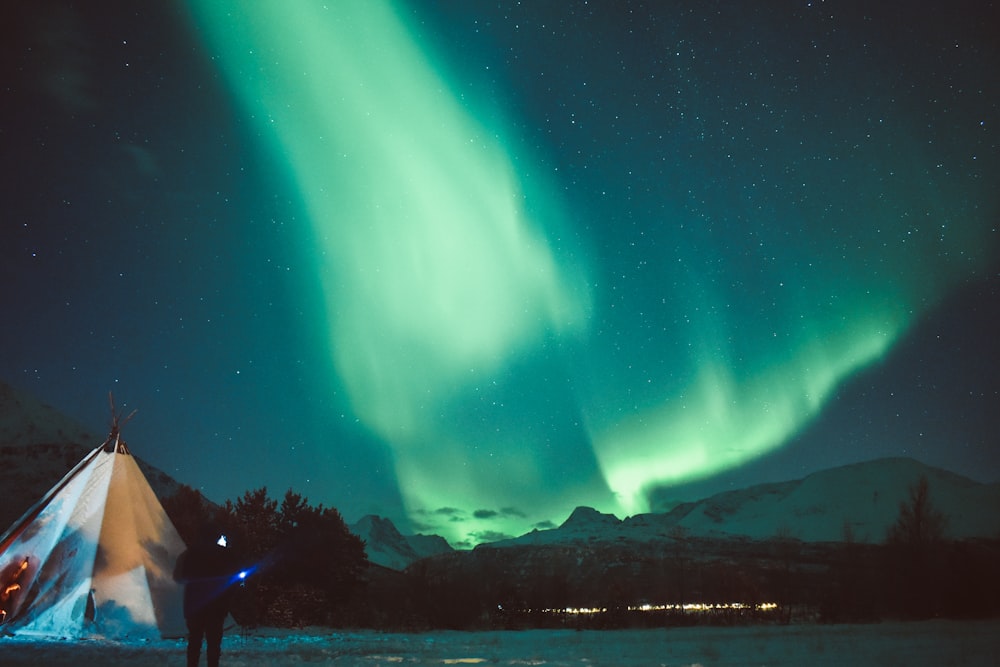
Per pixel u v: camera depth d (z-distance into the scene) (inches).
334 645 759.7
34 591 818.8
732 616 1475.1
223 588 393.7
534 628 1407.5
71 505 881.5
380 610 1419.8
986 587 1549.0
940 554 1642.5
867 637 811.4
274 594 1234.6
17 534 859.4
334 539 1441.9
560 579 1604.3
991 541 2245.3
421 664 528.1
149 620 831.7
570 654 627.5
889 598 1584.6
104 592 824.3
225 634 933.8
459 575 1566.2
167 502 1284.4
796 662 515.2
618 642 818.2
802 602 1750.7
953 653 574.9
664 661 548.1
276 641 823.7
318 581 1384.1
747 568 3051.2
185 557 394.9
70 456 2250.2
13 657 531.2
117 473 921.5
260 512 1423.5
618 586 1587.1
